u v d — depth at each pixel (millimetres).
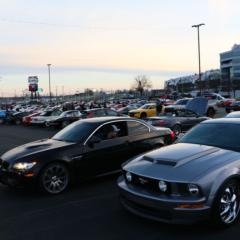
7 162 7566
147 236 5234
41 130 26609
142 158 5930
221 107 41531
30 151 7648
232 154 5645
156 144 9055
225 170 5230
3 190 8109
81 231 5535
